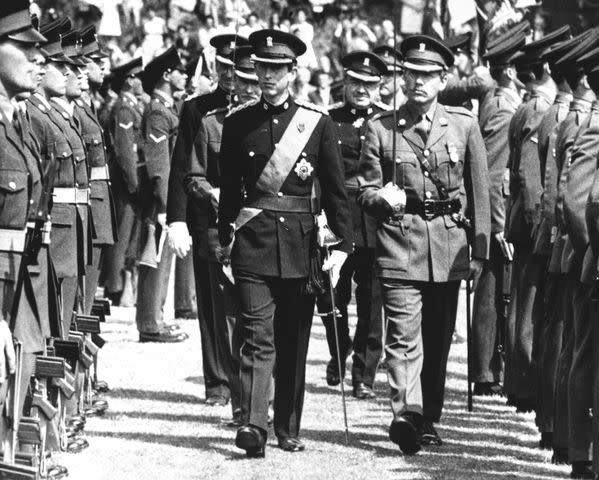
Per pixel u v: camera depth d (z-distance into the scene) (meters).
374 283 20.33
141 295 24.70
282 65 16.03
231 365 17.81
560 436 15.84
